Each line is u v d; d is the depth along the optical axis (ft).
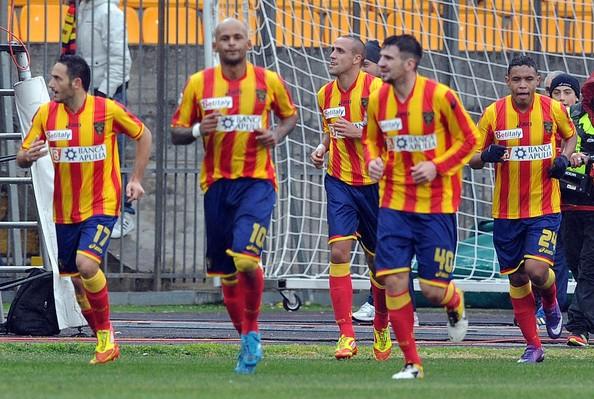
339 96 94.68
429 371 80.89
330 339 105.50
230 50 77.82
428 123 75.97
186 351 94.32
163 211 147.13
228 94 78.38
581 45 155.02
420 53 76.43
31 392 64.39
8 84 126.41
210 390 65.98
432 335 112.57
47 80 147.23
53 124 84.28
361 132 92.22
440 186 76.43
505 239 91.04
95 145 84.12
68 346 95.86
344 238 92.12
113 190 84.79
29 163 85.51
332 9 152.05
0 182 108.88
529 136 89.81
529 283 91.04
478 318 136.15
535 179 90.07
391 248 76.28
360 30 150.92
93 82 146.41
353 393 64.95
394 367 83.51
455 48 152.97
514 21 151.33
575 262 105.81
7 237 145.38
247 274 76.84
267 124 79.82
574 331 103.50
